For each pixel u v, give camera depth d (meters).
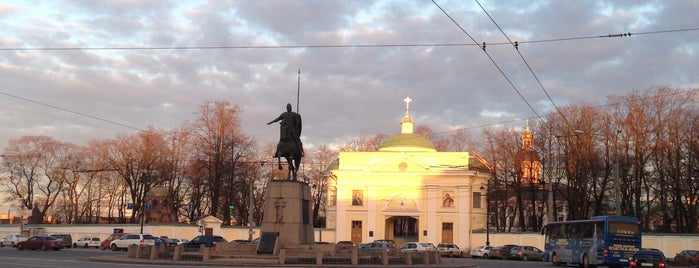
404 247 70.31
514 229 102.00
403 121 93.50
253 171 90.56
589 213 83.31
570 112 75.69
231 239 82.75
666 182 72.94
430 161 86.50
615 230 43.84
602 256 43.66
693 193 71.19
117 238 71.06
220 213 93.50
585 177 75.69
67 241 72.88
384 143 91.44
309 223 40.22
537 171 82.38
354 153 87.31
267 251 37.69
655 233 65.94
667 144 71.19
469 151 106.44
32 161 98.19
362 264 37.19
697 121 70.19
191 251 41.09
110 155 95.62
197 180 88.06
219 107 86.50
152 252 39.72
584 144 74.19
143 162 93.12
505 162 85.75
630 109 73.00
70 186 100.69
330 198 89.81
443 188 84.12
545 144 79.50
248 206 96.44
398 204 84.62
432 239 83.12
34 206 97.88
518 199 86.50
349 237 84.88
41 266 32.47
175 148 95.62
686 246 63.50
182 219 97.31
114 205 106.44
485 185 86.06
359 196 85.75
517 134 85.12
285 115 40.25
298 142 40.38
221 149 86.00
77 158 100.25
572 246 47.88
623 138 73.12
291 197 38.53
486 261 59.44
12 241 78.19
